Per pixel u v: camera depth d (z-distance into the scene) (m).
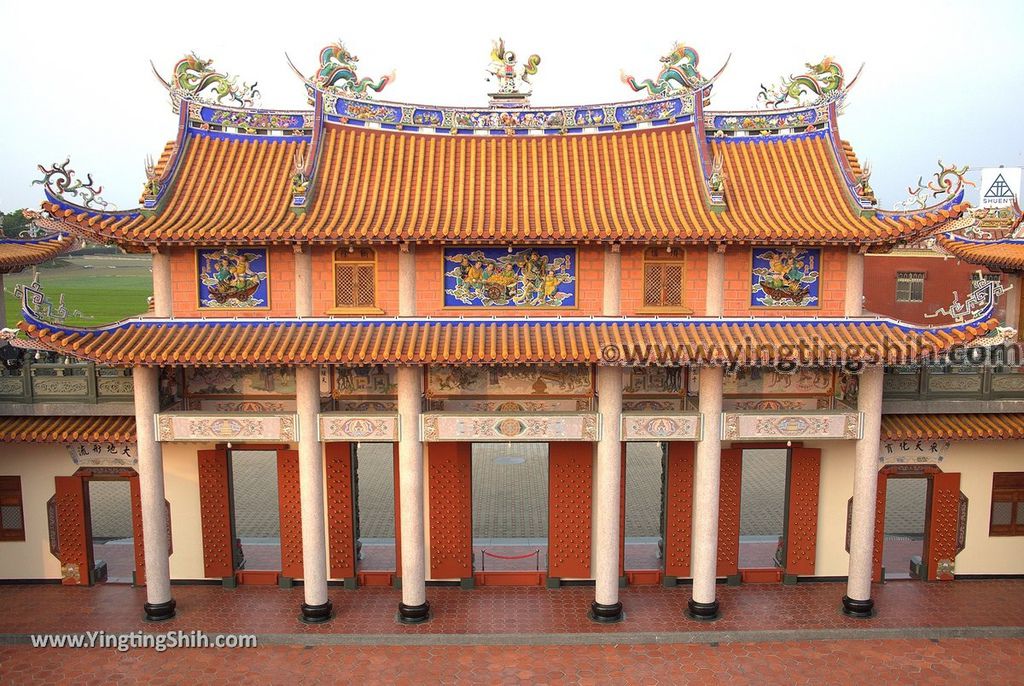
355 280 21.55
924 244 23.23
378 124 23.45
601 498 22.23
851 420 22.12
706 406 21.81
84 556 25.16
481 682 20.03
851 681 20.00
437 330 20.97
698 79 23.00
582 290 21.61
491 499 36.69
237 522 33.94
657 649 21.61
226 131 23.34
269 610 23.66
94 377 23.66
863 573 22.86
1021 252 27.11
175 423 21.84
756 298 21.75
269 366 21.84
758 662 20.94
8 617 23.09
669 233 20.17
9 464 24.78
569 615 23.33
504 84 23.47
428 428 21.83
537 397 23.11
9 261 25.27
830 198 21.89
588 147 23.34
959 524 25.30
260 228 20.14
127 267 102.81
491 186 22.08
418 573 22.61
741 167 22.92
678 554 25.27
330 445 24.77
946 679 20.09
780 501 36.59
